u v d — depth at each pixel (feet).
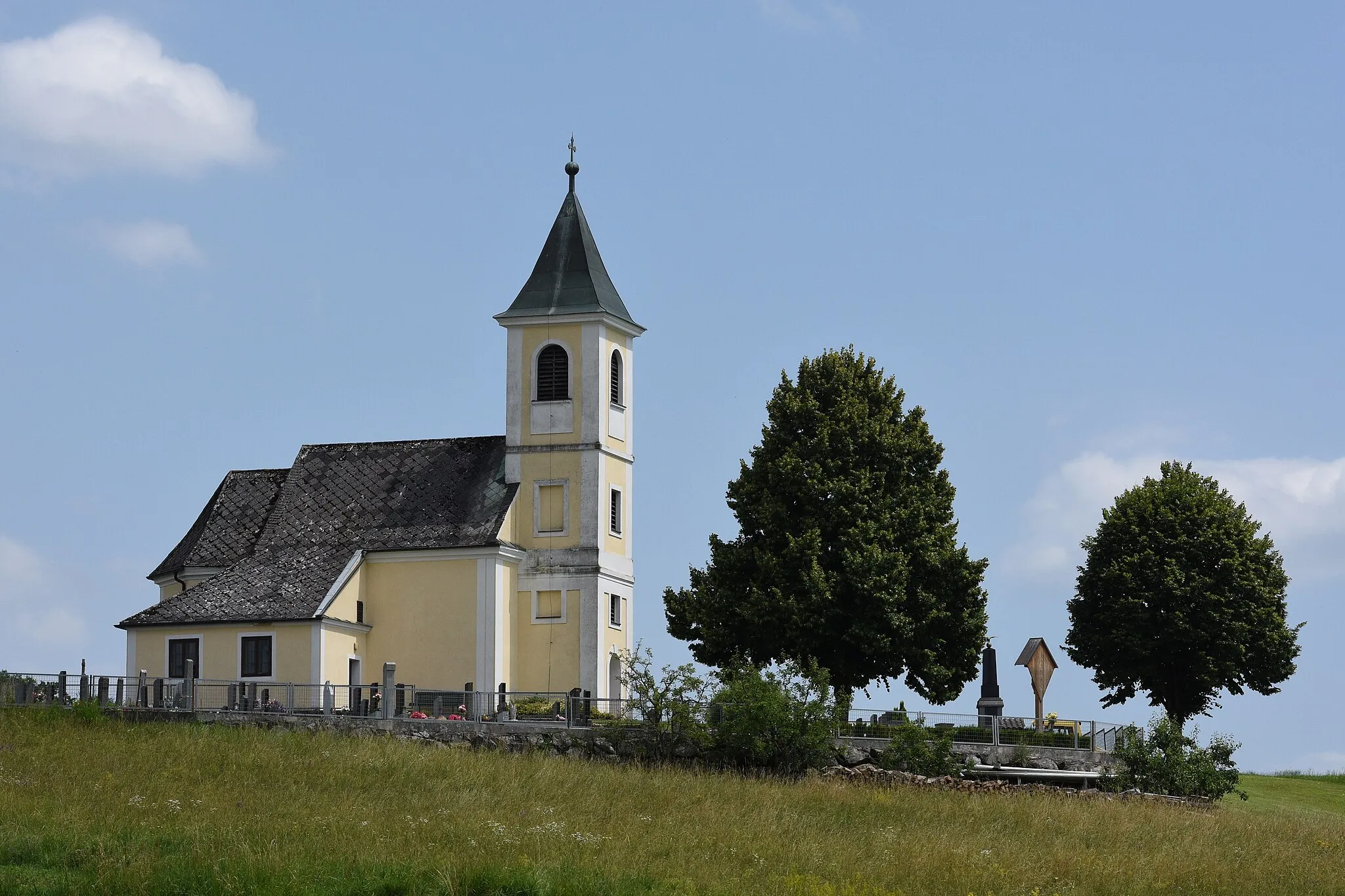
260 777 168.96
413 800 157.99
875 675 234.17
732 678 206.90
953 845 150.82
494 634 255.09
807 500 236.84
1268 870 148.77
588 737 203.41
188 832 135.54
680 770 190.80
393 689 209.97
